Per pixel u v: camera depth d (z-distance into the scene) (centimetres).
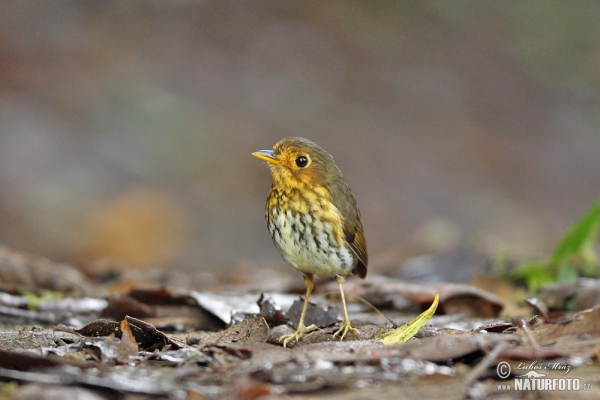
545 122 2188
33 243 1445
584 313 480
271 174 629
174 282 998
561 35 2486
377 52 2294
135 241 1478
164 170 1695
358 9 2405
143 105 1828
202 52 2084
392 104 2125
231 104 1959
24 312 675
